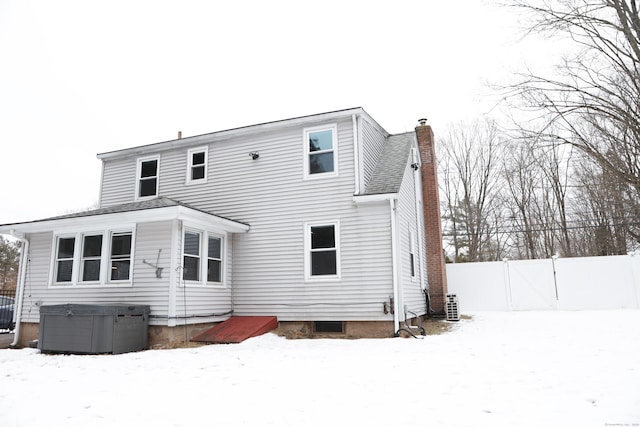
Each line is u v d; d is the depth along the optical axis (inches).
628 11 204.2
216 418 165.9
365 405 179.3
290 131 488.7
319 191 462.6
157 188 542.6
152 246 414.3
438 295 601.3
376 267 426.6
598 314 579.2
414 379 223.9
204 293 434.9
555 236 1071.0
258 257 474.9
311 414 168.6
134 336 380.5
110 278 430.6
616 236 830.5
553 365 247.8
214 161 519.2
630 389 189.5
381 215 434.0
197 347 377.7
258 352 329.1
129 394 205.6
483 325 488.1
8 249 1290.6
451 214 1211.2
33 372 268.7
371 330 419.2
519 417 158.6
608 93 219.6
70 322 368.5
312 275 451.2
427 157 643.5
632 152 209.0
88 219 427.2
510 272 739.4
